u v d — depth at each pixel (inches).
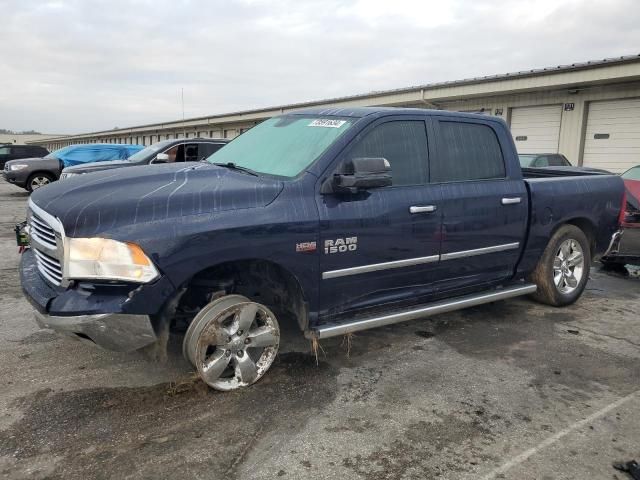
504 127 190.7
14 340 170.6
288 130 167.6
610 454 114.8
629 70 555.8
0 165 1061.8
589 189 216.5
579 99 651.5
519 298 233.1
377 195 152.2
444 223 166.9
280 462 109.7
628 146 617.9
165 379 144.6
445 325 196.1
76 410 127.9
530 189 193.0
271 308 158.6
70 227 116.6
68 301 117.4
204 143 439.2
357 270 149.1
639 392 144.3
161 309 123.6
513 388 145.3
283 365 156.3
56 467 106.2
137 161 412.8
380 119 156.9
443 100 791.7
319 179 142.8
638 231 257.8
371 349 171.3
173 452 112.1
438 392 141.9
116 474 104.5
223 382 138.0
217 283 137.5
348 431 121.9
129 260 115.8
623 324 200.7
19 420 123.0
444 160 170.7
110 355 159.3
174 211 122.6
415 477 105.6
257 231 129.7
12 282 245.8
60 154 705.0
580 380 151.2
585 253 221.8
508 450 115.5
